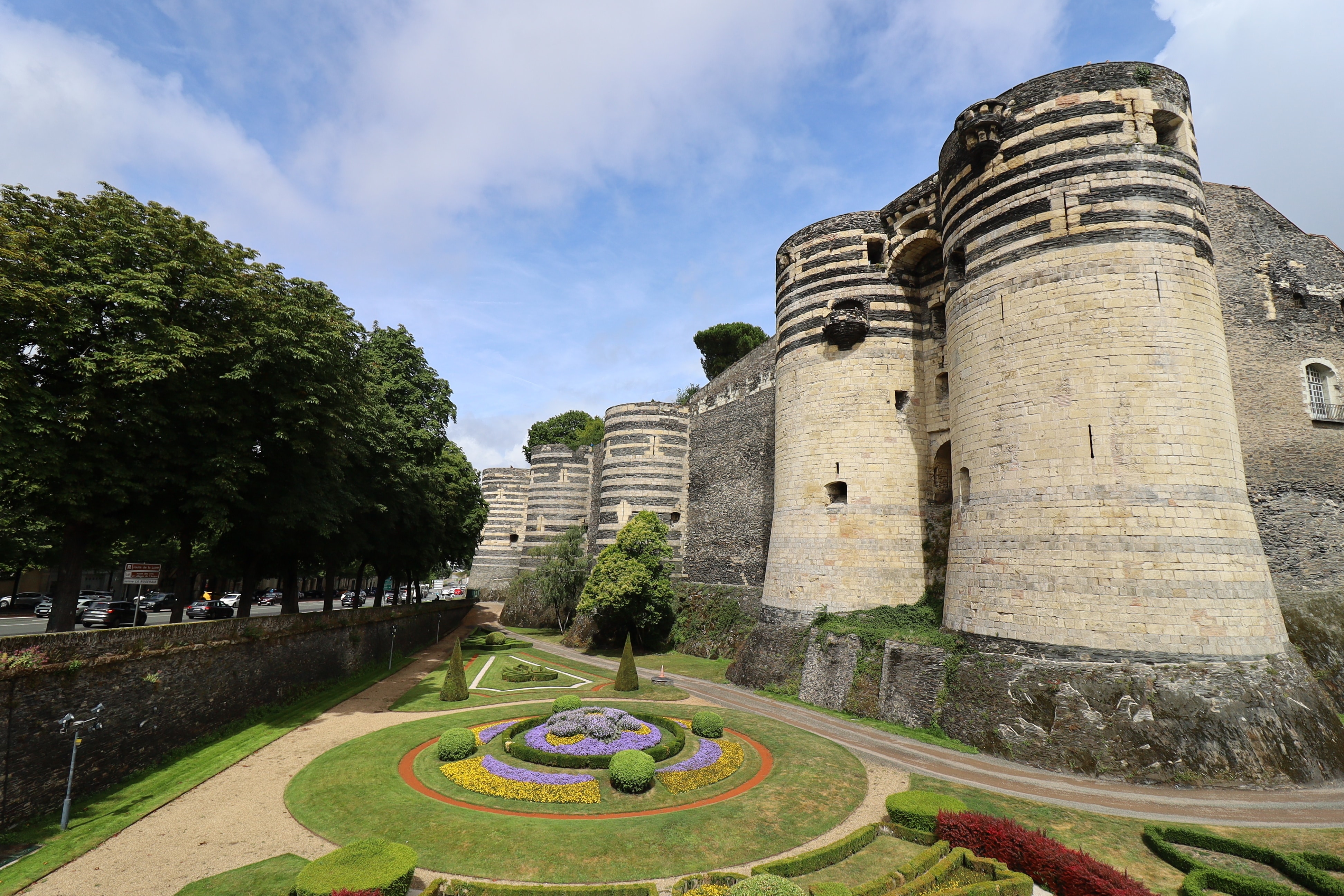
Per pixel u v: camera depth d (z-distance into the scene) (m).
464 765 18.45
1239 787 16.72
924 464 30.19
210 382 20.84
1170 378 19.75
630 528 44.62
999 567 21.47
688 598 47.50
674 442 53.88
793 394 32.94
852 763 19.36
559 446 70.25
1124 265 20.50
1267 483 24.61
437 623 53.00
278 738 22.03
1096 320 20.55
